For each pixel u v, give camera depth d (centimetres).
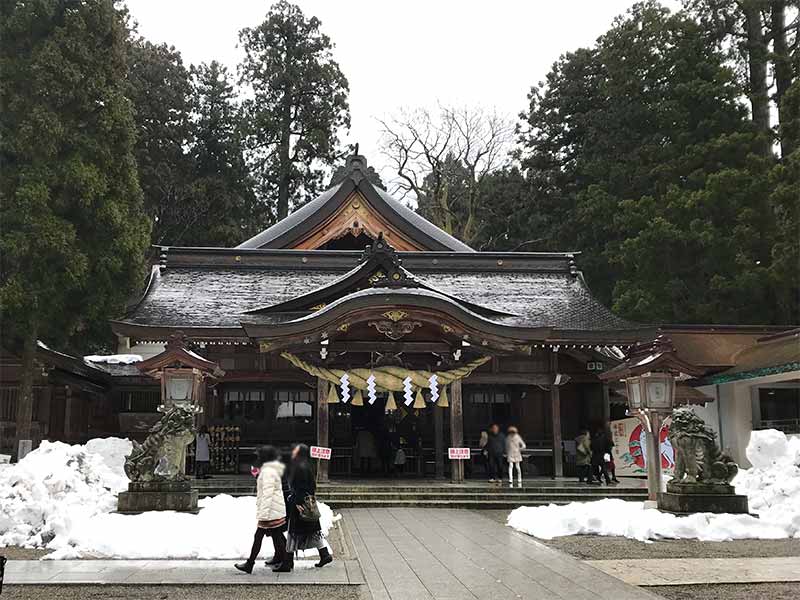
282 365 2255
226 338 2148
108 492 1427
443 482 2030
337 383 2025
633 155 3953
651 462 1499
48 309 2309
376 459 2441
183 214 4853
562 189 4691
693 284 3603
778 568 924
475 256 2766
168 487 1295
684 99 3769
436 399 2048
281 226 2991
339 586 834
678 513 1277
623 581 849
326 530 1266
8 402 2391
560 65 4881
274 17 5575
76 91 2388
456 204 5462
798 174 2825
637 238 3556
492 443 2072
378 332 2092
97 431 2797
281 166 5481
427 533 1278
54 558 996
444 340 2095
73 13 2409
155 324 2184
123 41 2627
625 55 4066
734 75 3688
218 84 5138
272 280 2617
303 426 2455
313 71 5472
